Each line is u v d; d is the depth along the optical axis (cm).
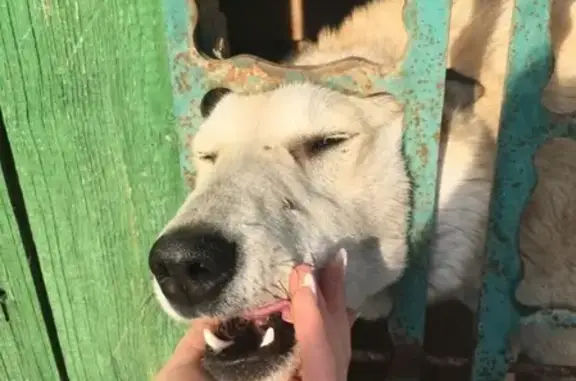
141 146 43
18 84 42
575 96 42
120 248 47
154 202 44
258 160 39
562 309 40
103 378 52
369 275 41
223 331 38
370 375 49
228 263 35
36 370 52
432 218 41
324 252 38
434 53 36
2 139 44
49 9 39
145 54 40
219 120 40
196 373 38
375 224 41
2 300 49
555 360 46
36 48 41
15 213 46
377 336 47
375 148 40
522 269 39
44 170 44
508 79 35
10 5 39
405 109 38
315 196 39
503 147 36
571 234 43
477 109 43
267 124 39
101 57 40
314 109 38
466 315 47
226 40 45
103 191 45
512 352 42
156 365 51
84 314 50
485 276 39
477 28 44
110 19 39
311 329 33
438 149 39
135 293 48
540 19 33
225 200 36
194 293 35
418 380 44
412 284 43
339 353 34
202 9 40
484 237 44
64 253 47
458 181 43
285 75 38
